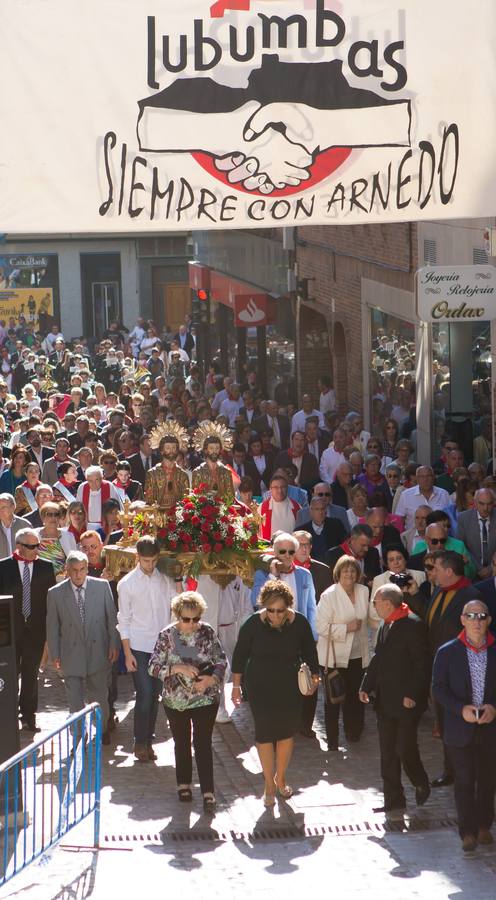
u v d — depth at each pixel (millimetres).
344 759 16688
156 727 18062
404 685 14398
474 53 17531
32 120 16859
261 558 17844
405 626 14453
